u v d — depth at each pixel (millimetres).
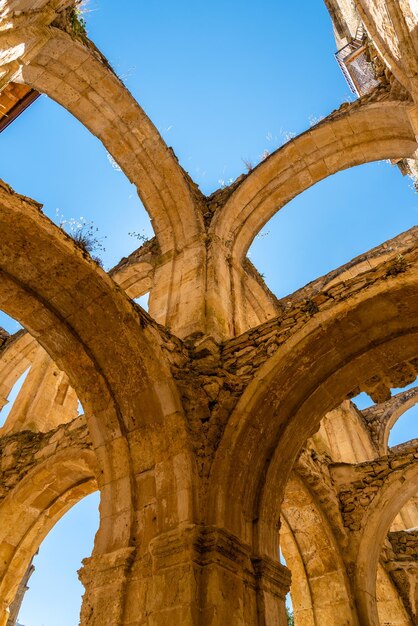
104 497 6719
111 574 5832
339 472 11141
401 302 6652
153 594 5375
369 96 10250
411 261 6570
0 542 10023
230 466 6281
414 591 11305
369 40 10406
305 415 7230
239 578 5605
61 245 6637
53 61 10047
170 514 5922
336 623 8961
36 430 12719
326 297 7195
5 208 6203
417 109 8062
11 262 6945
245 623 5312
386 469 10680
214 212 11070
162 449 6539
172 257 10406
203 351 7766
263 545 6172
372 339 7086
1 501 10430
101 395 7258
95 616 5590
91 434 7195
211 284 9336
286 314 7578
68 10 9992
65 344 7426
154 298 9781
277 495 6816
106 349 7223
